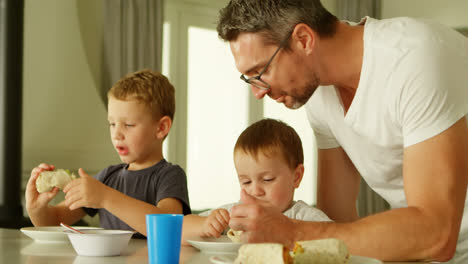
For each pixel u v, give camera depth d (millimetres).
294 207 1580
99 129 4242
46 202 1575
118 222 1723
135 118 1711
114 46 4199
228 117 5195
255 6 1259
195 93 4961
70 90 4086
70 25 4102
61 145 4020
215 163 5094
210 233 1301
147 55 4305
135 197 1720
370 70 1283
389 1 5605
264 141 1581
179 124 4812
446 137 1122
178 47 4828
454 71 1172
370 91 1311
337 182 1750
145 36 4297
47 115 3955
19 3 3486
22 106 3535
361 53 1318
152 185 1722
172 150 4758
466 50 1222
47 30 3975
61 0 4051
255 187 1581
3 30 3438
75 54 4125
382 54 1255
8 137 3420
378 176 1534
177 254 916
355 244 1025
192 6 4922
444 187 1086
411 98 1183
